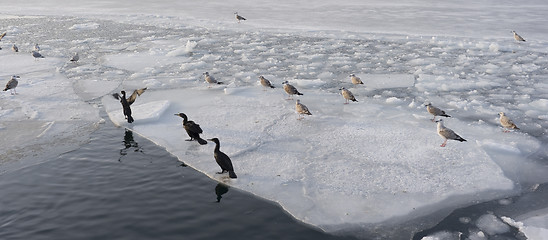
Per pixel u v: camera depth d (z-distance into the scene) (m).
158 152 11.55
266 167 10.52
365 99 15.78
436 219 8.43
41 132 12.91
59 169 10.52
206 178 10.11
